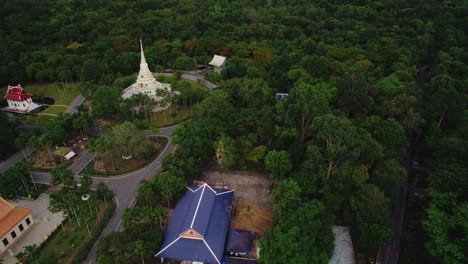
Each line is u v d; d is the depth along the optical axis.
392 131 142.62
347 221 118.44
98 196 124.94
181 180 125.62
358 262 110.75
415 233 125.44
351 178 121.31
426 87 193.75
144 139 150.62
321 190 129.62
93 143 140.62
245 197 131.88
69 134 172.50
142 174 145.25
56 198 114.12
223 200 121.88
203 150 141.75
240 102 182.62
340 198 118.25
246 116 156.50
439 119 174.38
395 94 178.50
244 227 118.31
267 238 100.88
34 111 195.88
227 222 114.00
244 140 145.12
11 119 177.88
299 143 136.62
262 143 154.00
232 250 106.25
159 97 199.00
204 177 142.25
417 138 174.75
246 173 145.38
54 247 111.00
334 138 119.31
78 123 161.88
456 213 107.94
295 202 106.06
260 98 176.00
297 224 99.19
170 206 126.25
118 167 149.12
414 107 169.00
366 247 110.81
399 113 161.88
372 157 128.50
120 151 144.62
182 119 187.12
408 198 141.75
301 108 137.62
